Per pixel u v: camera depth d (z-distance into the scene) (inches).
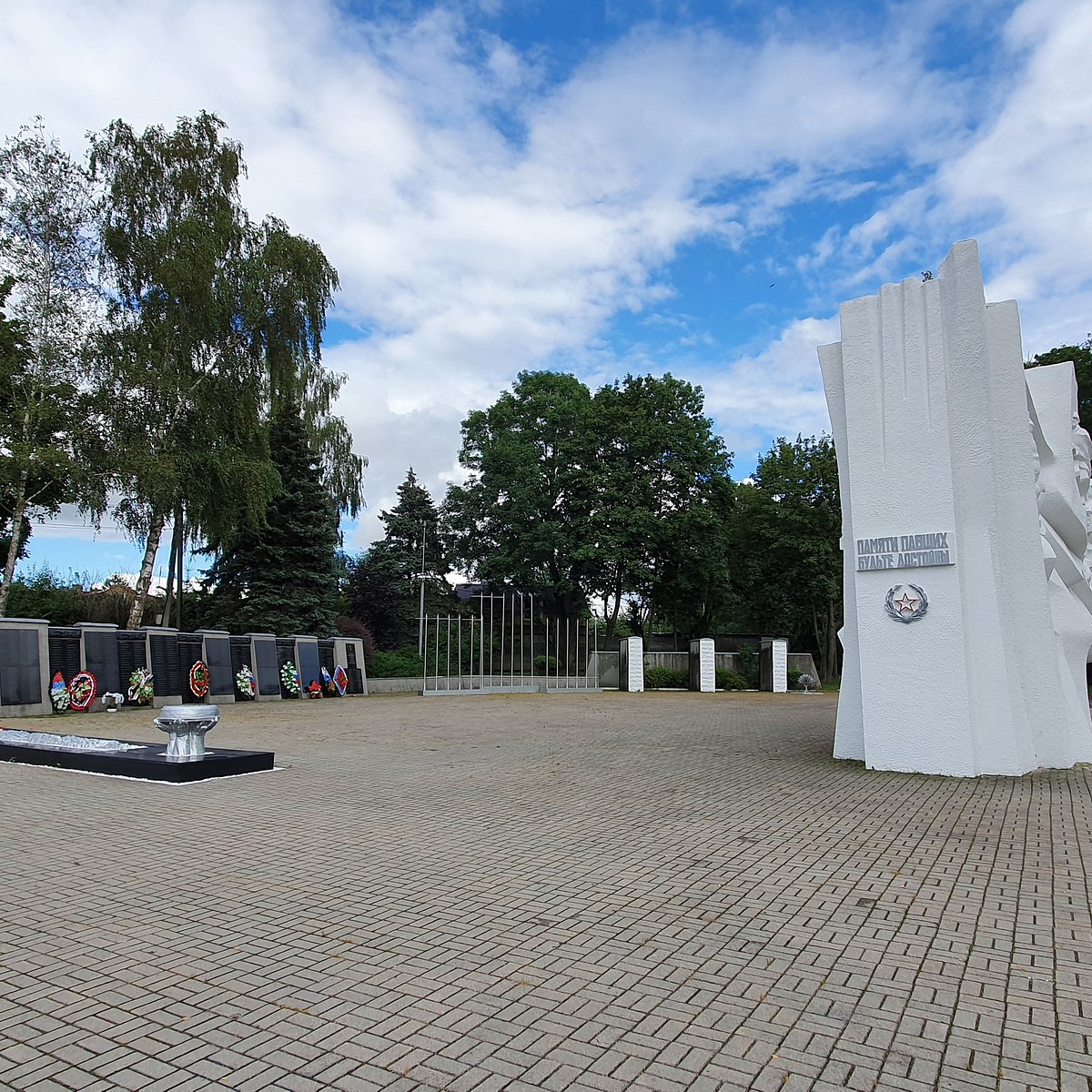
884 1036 142.4
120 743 464.8
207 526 989.8
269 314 975.6
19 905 210.2
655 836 288.2
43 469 800.9
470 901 215.6
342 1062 132.1
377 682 1144.2
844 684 482.3
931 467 429.1
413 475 1918.1
